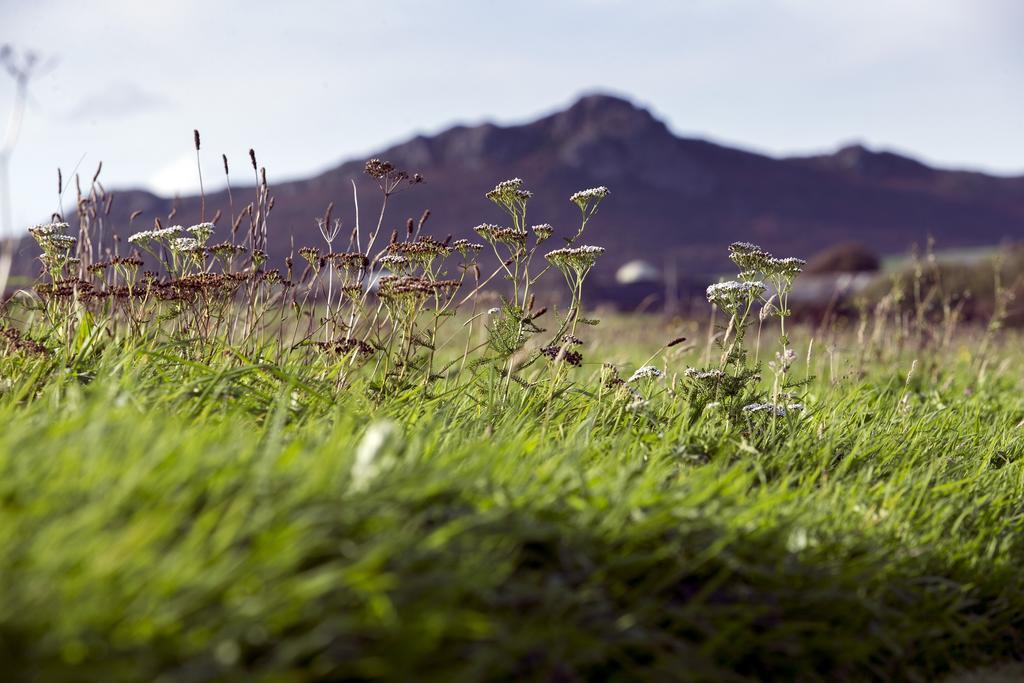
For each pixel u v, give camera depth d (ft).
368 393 14.74
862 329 25.21
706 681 8.70
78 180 17.06
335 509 8.05
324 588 7.03
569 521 9.41
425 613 7.37
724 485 11.38
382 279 14.99
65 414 10.89
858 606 10.05
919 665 10.52
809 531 10.68
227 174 16.94
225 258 15.75
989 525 13.11
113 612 6.49
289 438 11.12
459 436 12.64
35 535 7.13
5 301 15.67
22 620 6.23
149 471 8.16
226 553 7.41
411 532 8.16
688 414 14.65
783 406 15.20
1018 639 11.52
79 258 16.66
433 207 470.39
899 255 569.64
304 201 451.12
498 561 8.59
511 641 7.70
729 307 15.16
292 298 16.25
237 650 6.62
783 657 9.46
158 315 15.70
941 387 22.95
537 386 15.66
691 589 9.50
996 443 16.97
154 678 6.36
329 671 7.11
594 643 8.13
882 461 14.70
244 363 14.44
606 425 14.74
